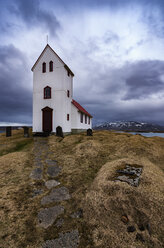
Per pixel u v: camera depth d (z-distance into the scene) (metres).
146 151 9.77
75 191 5.26
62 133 16.70
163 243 2.96
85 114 26.34
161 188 4.36
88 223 3.64
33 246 2.99
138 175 5.08
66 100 18.94
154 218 3.45
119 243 3.02
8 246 2.99
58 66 17.98
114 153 9.69
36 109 18.73
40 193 5.16
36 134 17.11
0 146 12.59
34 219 3.79
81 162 8.34
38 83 18.88
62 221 3.73
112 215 3.72
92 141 12.31
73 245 3.02
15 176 6.54
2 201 4.52
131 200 3.96
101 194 4.42
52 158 9.21
